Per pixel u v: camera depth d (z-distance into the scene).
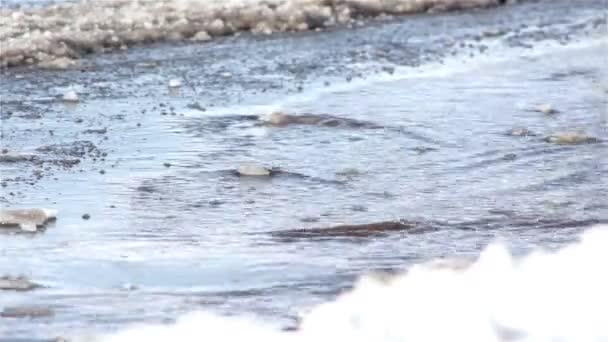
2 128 52.81
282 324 30.98
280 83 63.91
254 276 35.41
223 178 46.19
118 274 35.53
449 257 36.91
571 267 34.53
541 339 29.11
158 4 82.81
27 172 46.16
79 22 75.56
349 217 41.59
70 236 38.88
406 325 30.23
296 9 82.94
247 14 80.50
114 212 41.59
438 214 42.03
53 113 56.00
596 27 85.75
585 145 51.91
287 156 49.47
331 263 36.56
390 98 60.59
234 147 50.69
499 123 55.72
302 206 42.88
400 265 36.28
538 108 58.56
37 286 34.25
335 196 44.16
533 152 50.66
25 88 61.19
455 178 46.66
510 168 48.12
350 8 86.75
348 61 70.75
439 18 88.38
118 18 77.31
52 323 31.03
